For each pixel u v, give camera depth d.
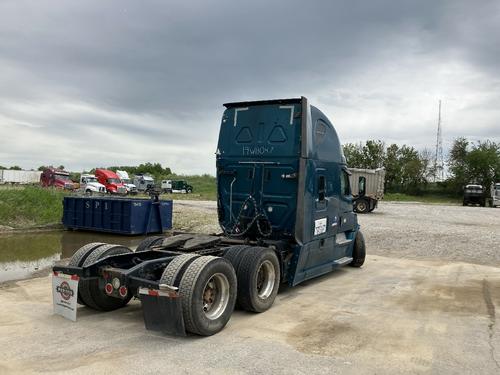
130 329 6.05
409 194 79.12
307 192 8.13
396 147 80.88
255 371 4.73
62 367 4.74
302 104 8.09
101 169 51.56
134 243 15.80
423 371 4.81
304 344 5.59
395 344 5.62
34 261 11.95
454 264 11.76
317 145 8.53
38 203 21.86
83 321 6.36
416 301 7.82
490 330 6.23
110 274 6.07
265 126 8.47
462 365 4.98
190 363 4.91
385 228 18.53
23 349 5.25
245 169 8.70
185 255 6.00
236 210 8.90
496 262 12.16
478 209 36.28
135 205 17.44
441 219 24.08
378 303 7.67
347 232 10.38
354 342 5.68
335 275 10.14
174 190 65.38
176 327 5.48
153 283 5.57
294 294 8.27
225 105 8.95
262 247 7.28
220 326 5.98
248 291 6.73
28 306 7.09
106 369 4.71
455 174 75.81
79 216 18.75
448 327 6.34
